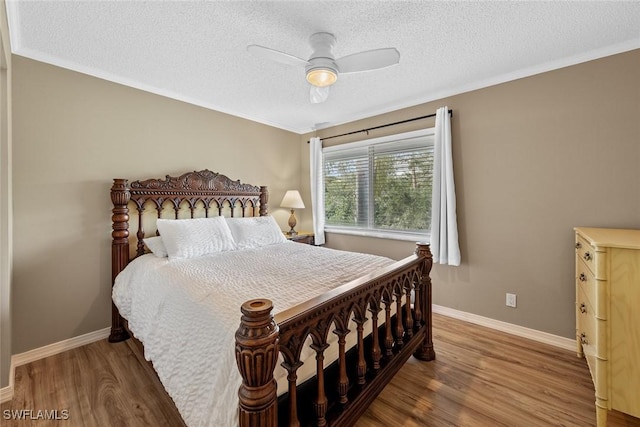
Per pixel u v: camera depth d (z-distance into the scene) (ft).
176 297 5.06
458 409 5.16
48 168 6.88
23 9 5.15
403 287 5.95
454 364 6.55
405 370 6.33
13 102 6.38
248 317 2.85
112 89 7.90
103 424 4.81
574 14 5.36
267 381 2.87
